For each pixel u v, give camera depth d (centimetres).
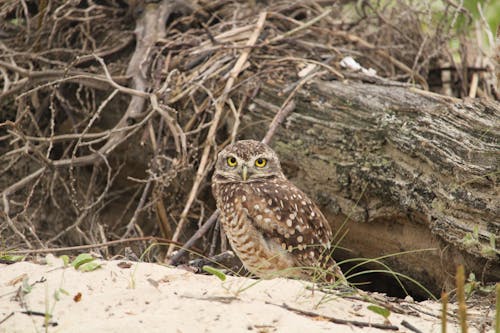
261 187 920
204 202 1240
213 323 602
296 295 693
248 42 1277
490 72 1380
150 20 1338
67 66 1268
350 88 1153
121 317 619
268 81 1220
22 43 1403
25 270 744
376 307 639
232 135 1149
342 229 1105
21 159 1377
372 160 1037
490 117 974
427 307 750
